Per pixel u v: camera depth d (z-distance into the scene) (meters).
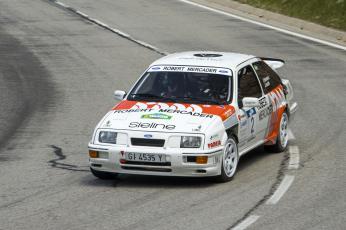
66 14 79.75
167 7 84.81
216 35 67.06
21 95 47.50
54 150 34.59
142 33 68.50
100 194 27.11
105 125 28.22
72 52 61.03
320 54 59.28
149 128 27.61
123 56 58.81
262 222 23.42
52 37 67.44
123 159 27.47
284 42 64.12
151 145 27.34
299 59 57.19
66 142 36.16
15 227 23.47
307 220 23.61
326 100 44.53
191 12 81.06
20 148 35.09
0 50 62.31
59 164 31.95
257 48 61.06
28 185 28.59
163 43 63.53
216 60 31.67
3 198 26.86
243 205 25.33
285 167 30.47
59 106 44.34
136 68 54.50
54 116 41.88
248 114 30.12
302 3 76.19
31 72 54.34
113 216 24.38
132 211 24.91
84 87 49.28
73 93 47.72
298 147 34.00
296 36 67.06
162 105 29.19
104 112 42.69
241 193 26.83
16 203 26.19
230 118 28.73
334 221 23.48
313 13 73.56
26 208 25.55
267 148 33.22
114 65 55.78
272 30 70.06
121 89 48.38
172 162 27.05
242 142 29.69
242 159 32.12
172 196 26.64
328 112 41.47
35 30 70.94
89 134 37.75
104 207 25.44
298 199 25.95
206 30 69.81
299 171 29.81
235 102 29.55
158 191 27.38
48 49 62.38
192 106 29.02
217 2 87.44
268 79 33.22
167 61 31.77
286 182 28.16
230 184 28.11
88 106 44.19
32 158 33.12
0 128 39.41
